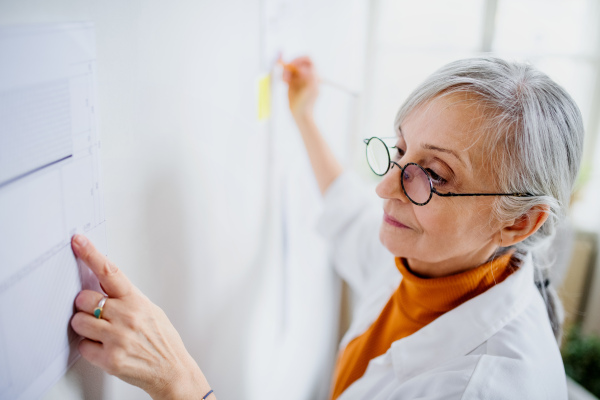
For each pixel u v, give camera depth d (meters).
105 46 0.51
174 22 0.64
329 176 1.26
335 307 2.05
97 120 0.50
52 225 0.45
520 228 0.73
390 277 1.08
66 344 0.51
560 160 0.69
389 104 2.04
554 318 0.92
